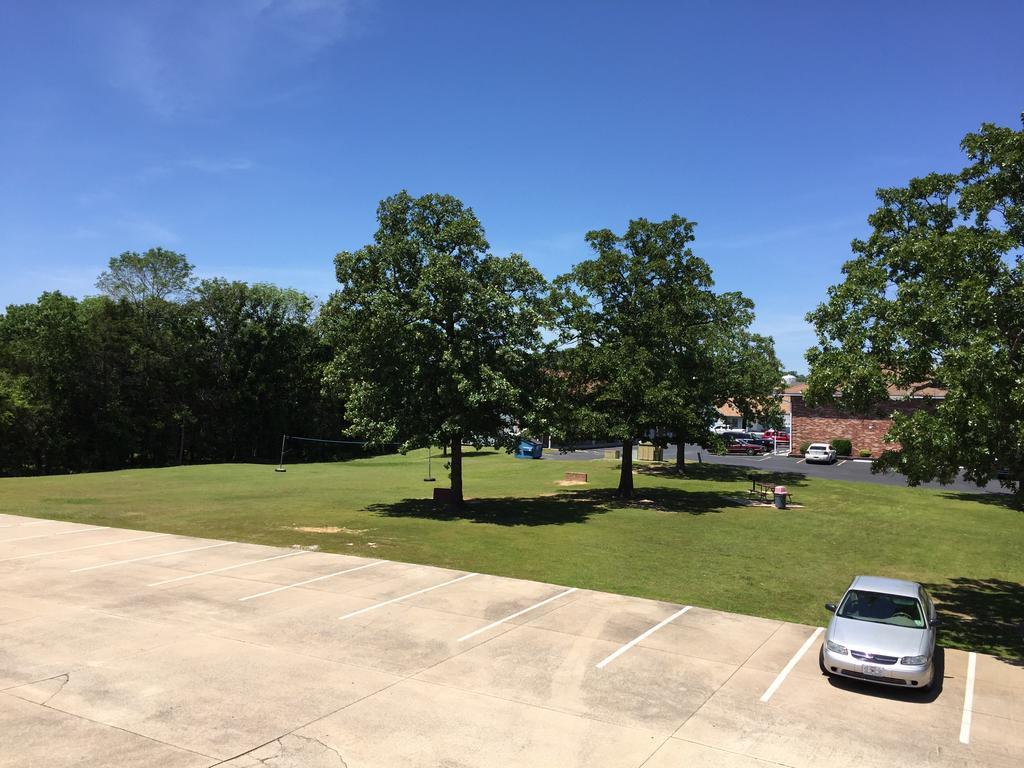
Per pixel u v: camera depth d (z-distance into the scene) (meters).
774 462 55.12
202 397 64.94
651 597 16.33
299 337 72.12
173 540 21.78
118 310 61.16
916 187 17.08
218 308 68.12
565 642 12.64
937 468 13.41
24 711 9.40
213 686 10.36
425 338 26.28
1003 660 12.48
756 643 12.87
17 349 56.59
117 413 57.66
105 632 12.80
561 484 40.84
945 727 9.41
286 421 70.56
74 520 25.55
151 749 8.36
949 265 14.23
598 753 8.48
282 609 14.40
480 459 60.88
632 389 31.66
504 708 9.75
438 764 8.14
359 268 27.42
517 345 27.72
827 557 21.94
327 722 9.20
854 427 59.56
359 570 18.00
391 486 39.38
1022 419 11.97
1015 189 15.09
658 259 33.03
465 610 14.57
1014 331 13.53
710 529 26.39
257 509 29.02
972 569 20.97
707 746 8.72
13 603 14.62
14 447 52.97
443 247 27.84
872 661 10.47
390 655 11.80
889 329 14.75
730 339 39.59
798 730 9.21
